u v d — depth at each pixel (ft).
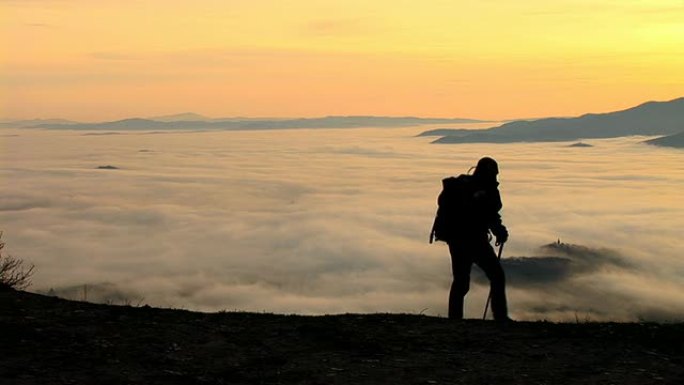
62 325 20.57
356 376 17.02
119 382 16.16
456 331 21.34
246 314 23.29
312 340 20.02
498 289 25.03
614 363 18.16
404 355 18.78
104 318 21.67
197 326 21.22
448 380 16.79
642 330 21.27
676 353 18.99
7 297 23.93
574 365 17.99
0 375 16.19
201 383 16.38
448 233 25.21
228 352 18.81
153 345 19.13
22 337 18.98
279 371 17.33
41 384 15.80
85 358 17.72
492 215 25.04
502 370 17.58
